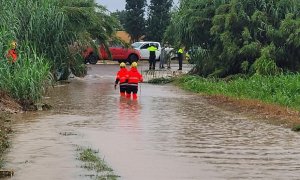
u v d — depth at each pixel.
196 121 14.83
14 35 20.70
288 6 27.91
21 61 17.77
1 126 12.88
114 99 20.33
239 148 10.97
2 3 22.44
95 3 30.42
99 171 8.71
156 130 13.09
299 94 19.12
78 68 29.25
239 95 20.81
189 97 21.61
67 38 25.72
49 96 21.08
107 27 31.05
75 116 15.43
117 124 13.96
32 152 10.16
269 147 11.10
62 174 8.48
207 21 29.52
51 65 24.02
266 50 26.38
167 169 8.98
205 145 11.23
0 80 16.84
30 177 8.27
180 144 11.29
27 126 13.42
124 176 8.48
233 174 8.67
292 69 27.52
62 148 10.58
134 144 11.17
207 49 30.17
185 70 38.19
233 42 27.70
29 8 24.06
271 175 8.63
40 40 24.41
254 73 26.55
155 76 32.44
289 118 14.98
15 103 16.66
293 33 26.62
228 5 28.31
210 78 27.62
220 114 16.38
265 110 16.77
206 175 8.60
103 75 33.56
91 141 11.42
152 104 18.88
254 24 27.78
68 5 27.53
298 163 9.57
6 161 9.36
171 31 31.89
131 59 46.34
